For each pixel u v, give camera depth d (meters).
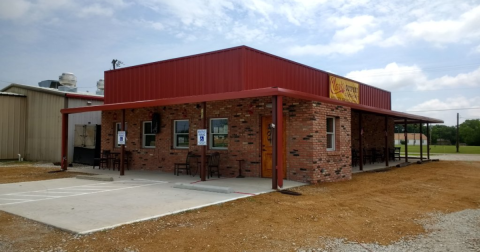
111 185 10.96
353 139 17.58
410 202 8.66
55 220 6.43
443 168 17.50
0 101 22.27
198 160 13.30
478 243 5.50
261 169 11.97
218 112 12.98
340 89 16.16
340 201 8.38
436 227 6.43
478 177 13.80
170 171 14.23
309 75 13.98
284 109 11.55
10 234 5.71
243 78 10.86
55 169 16.66
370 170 15.38
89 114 21.23
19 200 8.58
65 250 4.92
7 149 22.56
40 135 22.02
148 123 15.46
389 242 5.52
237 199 8.25
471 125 98.69
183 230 5.84
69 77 26.94
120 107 13.55
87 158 19.06
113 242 5.24
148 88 14.37
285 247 5.15
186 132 14.12
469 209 8.07
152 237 5.48
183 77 12.94
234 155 12.51
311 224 6.36
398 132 102.06
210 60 12.02
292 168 11.27
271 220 6.52
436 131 103.69
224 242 5.30
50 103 21.33
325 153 11.41
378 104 20.72
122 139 13.62
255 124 12.04
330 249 5.12
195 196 8.69
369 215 7.22
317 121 11.06
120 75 15.68
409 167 17.77
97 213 6.96
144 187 10.41
